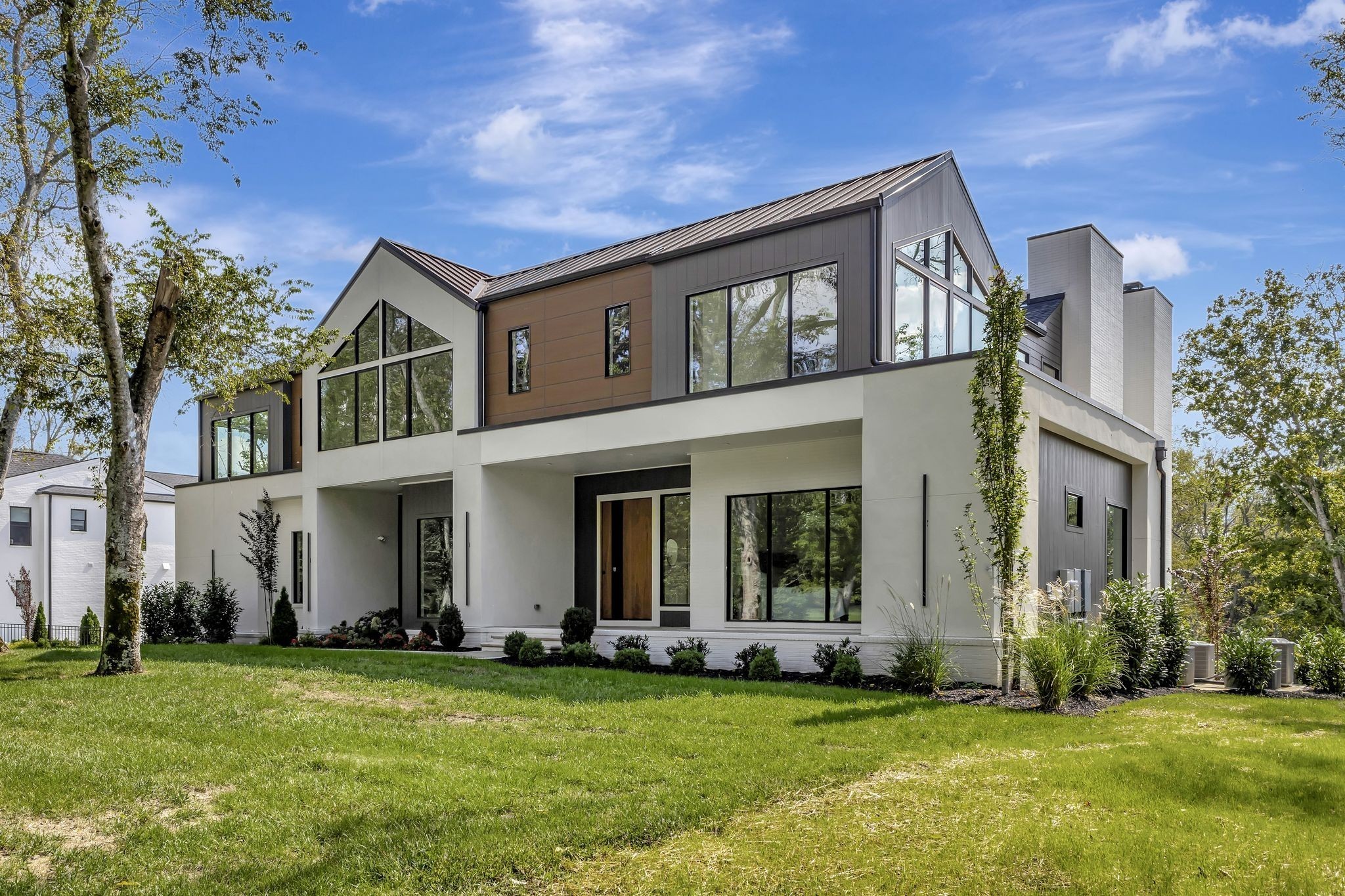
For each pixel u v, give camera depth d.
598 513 19.72
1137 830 5.98
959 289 16.84
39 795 6.77
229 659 15.10
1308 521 26.53
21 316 15.30
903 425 13.14
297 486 22.92
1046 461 14.48
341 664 14.30
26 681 12.35
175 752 7.99
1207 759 7.66
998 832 5.94
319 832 5.96
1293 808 6.48
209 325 17.45
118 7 13.25
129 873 5.36
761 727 9.09
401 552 23.53
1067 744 8.47
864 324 13.91
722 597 16.17
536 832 5.87
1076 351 20.25
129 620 13.29
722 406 15.03
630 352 17.03
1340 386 24.89
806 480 15.37
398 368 20.75
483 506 18.50
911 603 12.85
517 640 16.09
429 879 5.23
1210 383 26.36
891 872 5.32
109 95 13.52
